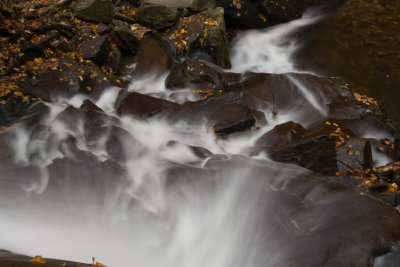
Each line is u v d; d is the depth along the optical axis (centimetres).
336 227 430
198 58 872
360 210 448
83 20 855
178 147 609
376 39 1050
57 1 878
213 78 758
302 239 429
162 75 833
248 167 548
